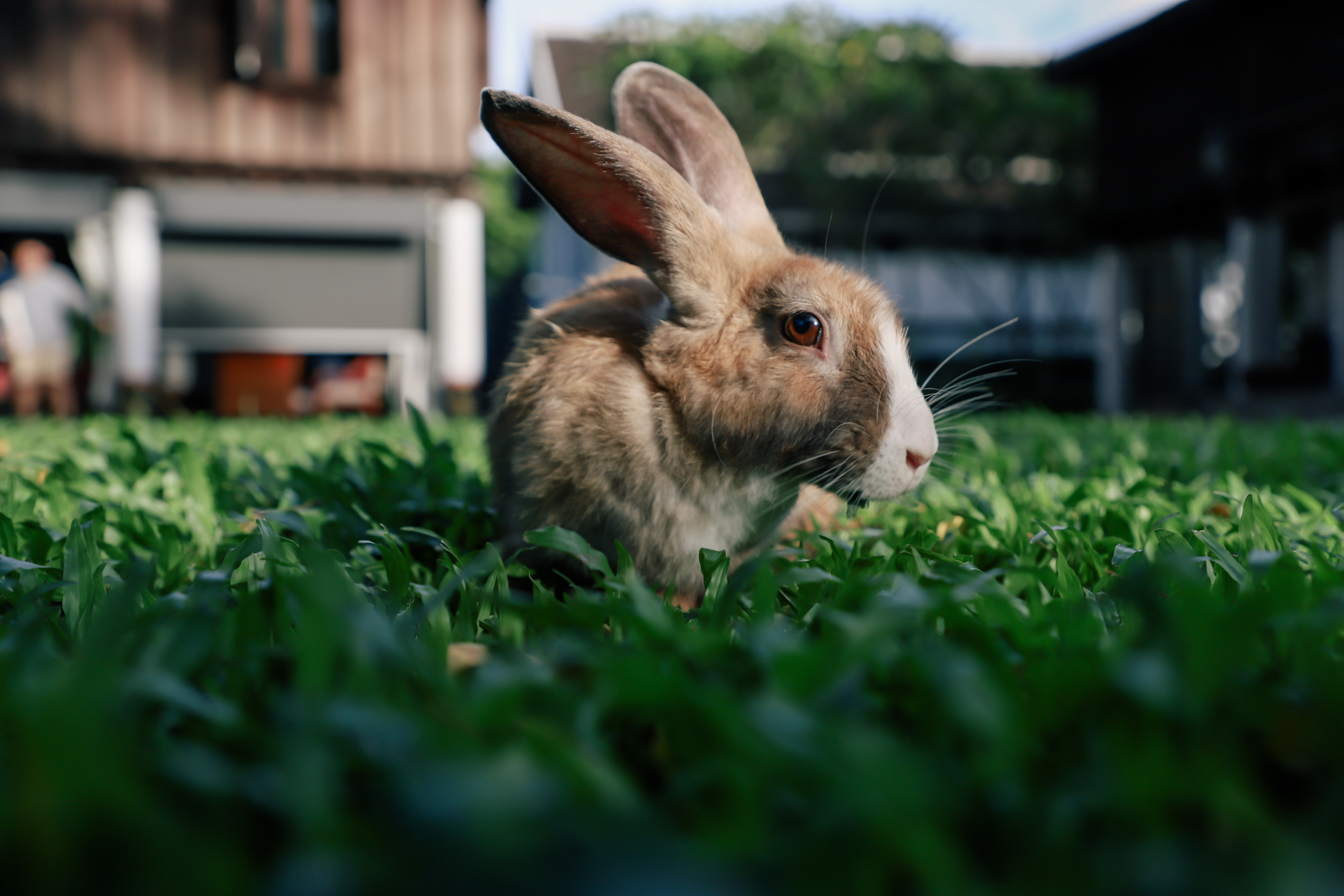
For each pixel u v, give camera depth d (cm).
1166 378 370
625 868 16
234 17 254
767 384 47
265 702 26
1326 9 285
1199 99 335
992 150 415
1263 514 43
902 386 48
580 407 47
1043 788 21
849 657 25
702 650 28
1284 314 390
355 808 19
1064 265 454
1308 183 291
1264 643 30
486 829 16
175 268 256
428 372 268
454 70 264
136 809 17
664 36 408
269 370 265
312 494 60
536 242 620
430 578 41
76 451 84
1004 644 30
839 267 52
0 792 18
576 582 48
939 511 57
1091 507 52
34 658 27
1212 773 19
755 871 17
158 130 254
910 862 17
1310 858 17
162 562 44
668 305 49
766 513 50
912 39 412
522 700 23
